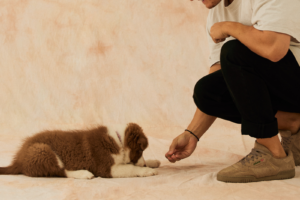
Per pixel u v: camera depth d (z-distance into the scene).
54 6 5.68
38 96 5.39
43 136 2.65
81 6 5.72
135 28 5.79
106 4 5.75
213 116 2.74
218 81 2.54
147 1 5.78
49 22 5.65
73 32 5.69
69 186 2.14
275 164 2.22
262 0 2.13
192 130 2.72
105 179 2.42
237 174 2.17
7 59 5.46
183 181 2.22
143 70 5.67
